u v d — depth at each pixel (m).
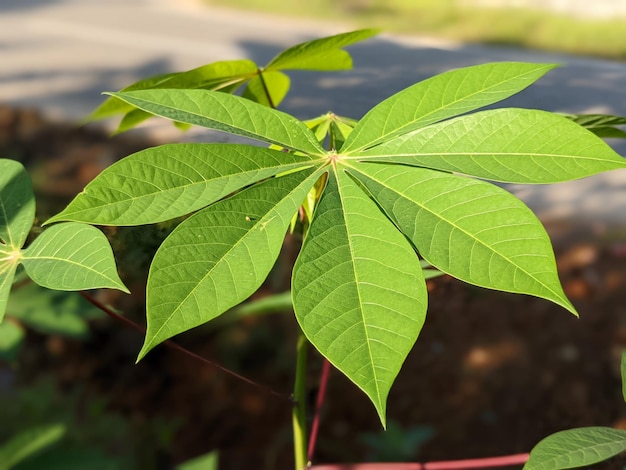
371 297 0.48
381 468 0.71
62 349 2.05
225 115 0.56
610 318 1.97
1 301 0.53
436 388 1.85
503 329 1.97
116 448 1.72
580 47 3.50
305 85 1.74
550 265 0.49
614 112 1.80
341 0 4.69
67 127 3.07
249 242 0.50
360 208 0.52
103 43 4.22
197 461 1.04
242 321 2.09
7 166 0.62
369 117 0.57
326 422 1.87
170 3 5.00
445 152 0.54
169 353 2.04
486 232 0.50
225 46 4.04
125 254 0.67
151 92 0.56
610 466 0.70
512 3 4.12
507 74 0.57
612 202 2.39
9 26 4.65
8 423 1.68
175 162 0.53
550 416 1.75
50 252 0.53
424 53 1.91
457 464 0.70
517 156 0.53
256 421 1.90
